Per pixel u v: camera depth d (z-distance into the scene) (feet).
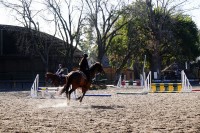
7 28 216.13
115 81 195.72
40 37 205.36
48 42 219.61
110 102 78.23
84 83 71.20
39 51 206.59
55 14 204.95
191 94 104.58
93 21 207.10
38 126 40.83
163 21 206.59
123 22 223.10
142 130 37.09
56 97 97.86
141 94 107.55
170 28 215.51
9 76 224.74
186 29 258.57
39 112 57.41
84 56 72.38
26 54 215.10
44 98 96.84
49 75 101.24
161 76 216.95
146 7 205.05
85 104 73.67
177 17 219.20
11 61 227.20
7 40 227.20
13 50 227.20
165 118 47.50
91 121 45.32
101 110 60.03
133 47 218.59
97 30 208.85
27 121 45.62
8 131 37.11
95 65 73.26
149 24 205.57
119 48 245.86
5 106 70.33
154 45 205.26
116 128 38.70
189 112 54.85
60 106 69.67
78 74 70.08
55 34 206.80
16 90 146.82
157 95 102.32
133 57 244.42
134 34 216.95
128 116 50.62
